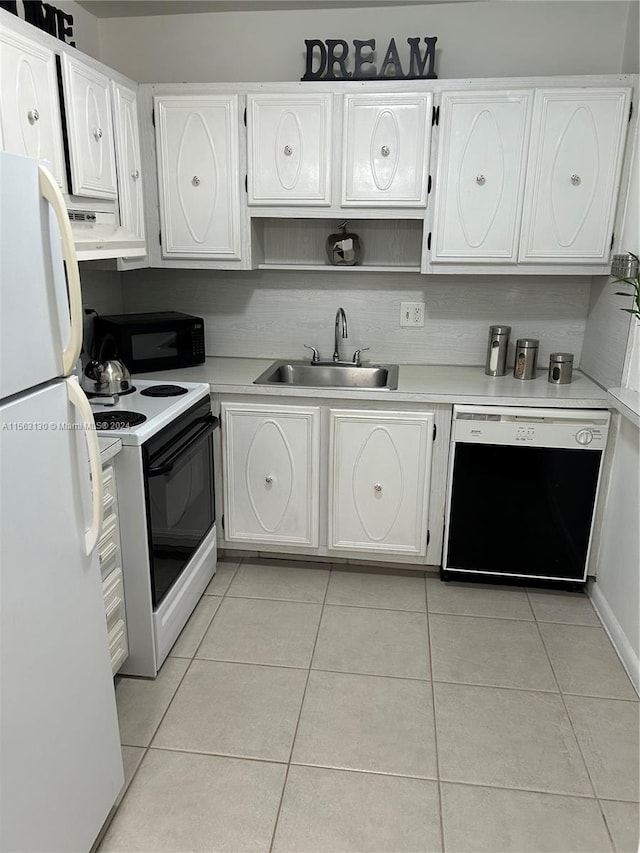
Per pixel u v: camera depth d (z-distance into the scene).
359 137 2.52
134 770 1.74
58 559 1.26
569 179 2.46
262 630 2.37
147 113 2.60
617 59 2.65
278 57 2.81
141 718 1.92
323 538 2.78
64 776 1.31
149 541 1.99
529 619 2.46
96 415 2.06
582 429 2.43
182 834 1.55
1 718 1.09
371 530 2.71
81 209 2.16
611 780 1.72
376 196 2.57
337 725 1.91
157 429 2.00
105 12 2.78
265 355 3.15
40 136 1.87
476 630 2.38
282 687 2.07
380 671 2.15
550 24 2.64
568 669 2.17
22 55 1.77
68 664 1.32
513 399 2.45
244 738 1.85
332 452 2.62
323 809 1.62
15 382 1.10
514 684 2.09
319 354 3.10
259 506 2.74
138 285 3.14
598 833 1.57
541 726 1.91
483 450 2.51
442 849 1.52
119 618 1.99
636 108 2.36
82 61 2.10
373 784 1.70
